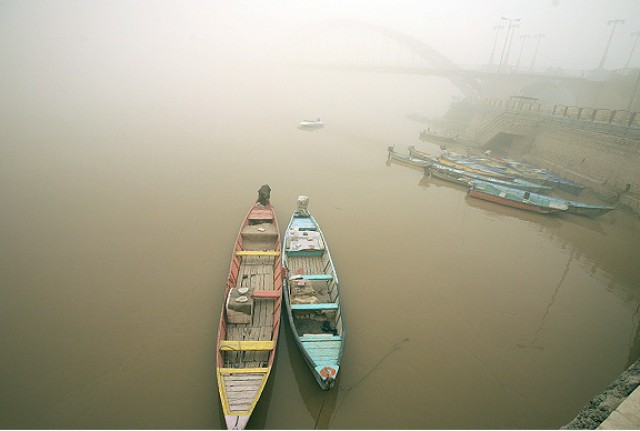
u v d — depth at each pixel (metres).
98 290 14.88
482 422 10.73
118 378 11.20
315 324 13.11
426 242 20.64
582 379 12.47
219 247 18.36
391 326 14.04
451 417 10.80
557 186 30.77
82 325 13.08
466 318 14.86
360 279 16.69
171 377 11.30
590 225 25.00
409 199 26.94
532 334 14.38
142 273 16.06
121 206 22.28
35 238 18.30
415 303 15.41
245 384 9.96
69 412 10.21
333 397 11.05
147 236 19.06
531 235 22.94
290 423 10.26
